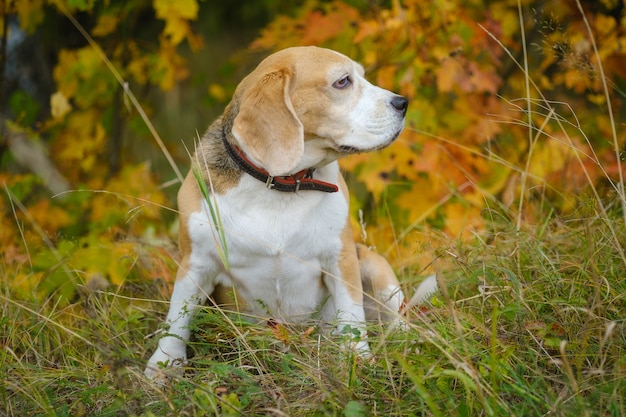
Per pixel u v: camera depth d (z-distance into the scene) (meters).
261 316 5.12
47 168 7.79
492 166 6.86
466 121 6.97
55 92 8.16
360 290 5.15
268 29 7.29
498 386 4.05
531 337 4.38
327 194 4.99
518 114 7.16
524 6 7.44
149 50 8.18
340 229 5.05
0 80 7.56
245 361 4.67
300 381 4.24
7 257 6.26
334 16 7.06
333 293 5.16
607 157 6.59
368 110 4.81
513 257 5.09
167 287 5.82
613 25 6.89
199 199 4.93
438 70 6.69
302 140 4.57
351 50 7.09
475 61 7.20
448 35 6.78
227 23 11.23
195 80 8.82
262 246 4.88
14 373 4.62
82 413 4.18
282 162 4.59
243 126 4.66
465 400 3.93
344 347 4.61
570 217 5.61
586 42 6.63
